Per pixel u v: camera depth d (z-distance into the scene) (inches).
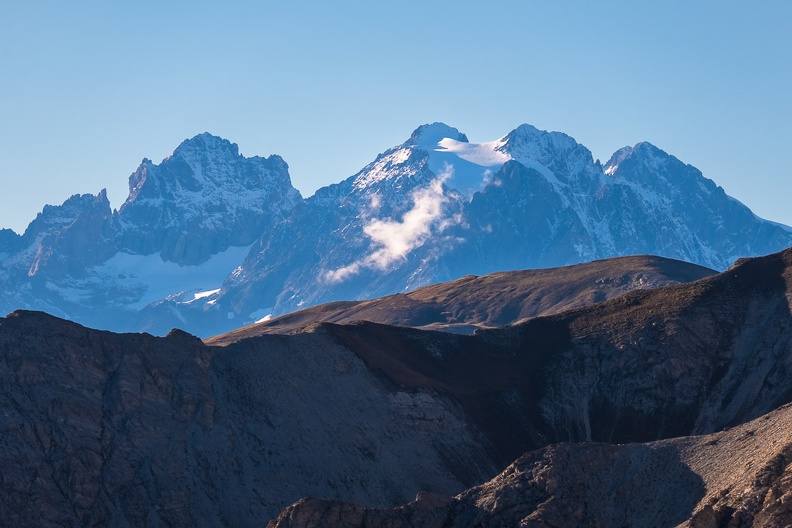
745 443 6136.8
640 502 6072.8
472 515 6156.5
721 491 5679.1
